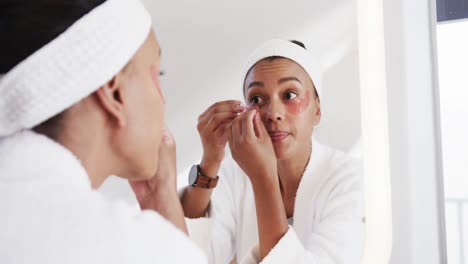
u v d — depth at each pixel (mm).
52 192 382
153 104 477
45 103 389
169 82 866
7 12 401
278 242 769
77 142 421
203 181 822
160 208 591
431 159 934
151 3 888
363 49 777
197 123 837
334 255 757
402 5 880
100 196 423
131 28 433
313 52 777
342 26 770
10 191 375
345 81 766
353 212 757
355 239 760
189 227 827
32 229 362
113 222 388
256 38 804
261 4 805
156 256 397
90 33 400
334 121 769
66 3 402
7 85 384
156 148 499
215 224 811
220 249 807
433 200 924
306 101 772
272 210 775
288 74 774
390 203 835
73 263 359
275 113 778
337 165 763
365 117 773
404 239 847
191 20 860
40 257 355
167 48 875
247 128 791
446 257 937
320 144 773
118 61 419
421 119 909
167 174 603
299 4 786
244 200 795
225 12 832
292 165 775
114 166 479
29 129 409
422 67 922
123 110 448
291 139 773
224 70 827
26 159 387
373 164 788
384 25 877
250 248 788
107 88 427
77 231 369
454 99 3057
